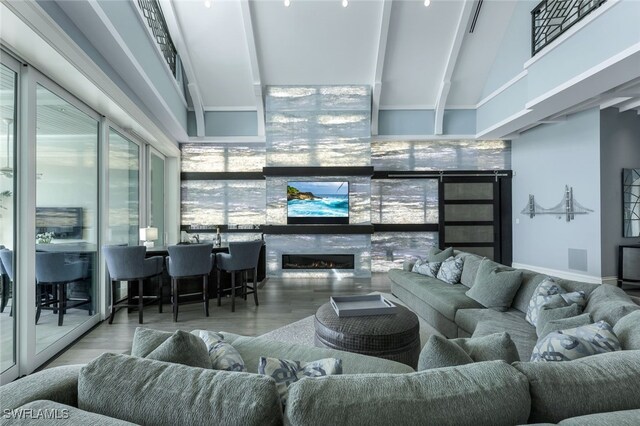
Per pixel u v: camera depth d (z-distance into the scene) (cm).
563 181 561
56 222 290
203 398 84
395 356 217
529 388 92
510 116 547
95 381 93
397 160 693
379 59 568
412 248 693
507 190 690
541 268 609
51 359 271
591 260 511
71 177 314
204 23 526
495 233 690
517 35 532
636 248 486
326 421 78
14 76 242
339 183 630
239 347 188
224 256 420
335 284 569
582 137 526
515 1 524
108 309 381
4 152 233
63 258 300
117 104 340
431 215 692
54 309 287
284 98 626
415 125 669
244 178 666
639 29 308
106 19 271
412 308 396
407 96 652
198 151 670
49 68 258
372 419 79
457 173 686
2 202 231
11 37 216
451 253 438
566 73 396
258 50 564
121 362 98
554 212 578
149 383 90
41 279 270
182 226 663
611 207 503
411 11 520
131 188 480
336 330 226
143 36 382
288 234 626
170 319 379
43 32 218
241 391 84
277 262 628
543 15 473
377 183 690
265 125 635
